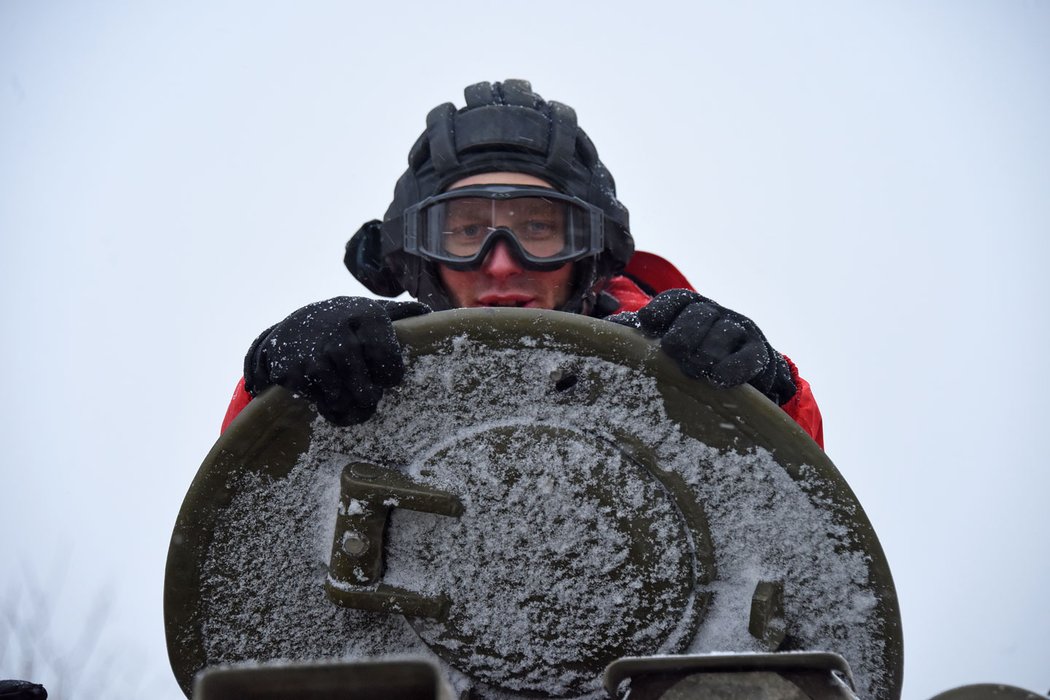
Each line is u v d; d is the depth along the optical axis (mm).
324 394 1647
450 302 2869
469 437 1683
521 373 1688
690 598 1656
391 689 1212
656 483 1669
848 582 1655
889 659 1649
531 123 2881
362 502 1647
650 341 1690
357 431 1688
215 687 1170
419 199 2953
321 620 1707
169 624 1715
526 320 1693
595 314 3113
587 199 2932
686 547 1663
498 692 1708
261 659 1715
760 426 1669
